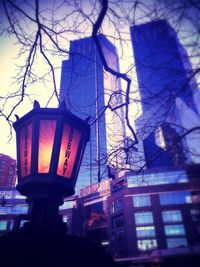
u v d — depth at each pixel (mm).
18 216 1952
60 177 2045
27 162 2127
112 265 1504
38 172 1996
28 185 2008
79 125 2338
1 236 1821
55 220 1964
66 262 1626
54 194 2053
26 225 1932
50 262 1610
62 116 2205
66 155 2168
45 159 2057
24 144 2234
